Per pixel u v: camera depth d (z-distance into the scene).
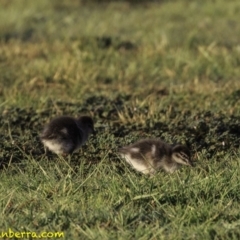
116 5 32.44
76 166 12.89
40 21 29.28
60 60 22.27
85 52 22.97
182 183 11.44
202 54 23.22
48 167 12.84
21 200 11.26
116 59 23.05
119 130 15.02
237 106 17.33
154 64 22.80
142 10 31.73
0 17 29.16
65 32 27.20
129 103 17.64
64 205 10.83
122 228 10.25
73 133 13.67
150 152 12.78
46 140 13.55
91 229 10.20
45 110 16.81
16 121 15.79
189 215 10.58
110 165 12.88
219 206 10.98
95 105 17.17
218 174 11.93
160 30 27.31
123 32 27.42
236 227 10.27
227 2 31.97
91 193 11.42
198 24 28.58
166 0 33.44
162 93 19.47
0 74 21.44
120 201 11.03
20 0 32.22
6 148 13.75
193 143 14.12
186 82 21.14
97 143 14.07
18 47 24.31
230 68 22.36
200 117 15.98
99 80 21.20
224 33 27.28
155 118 16.05
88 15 30.67
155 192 11.23
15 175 12.41
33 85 20.27
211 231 10.13
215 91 19.05
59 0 32.50
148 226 10.27
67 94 19.45
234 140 14.30
